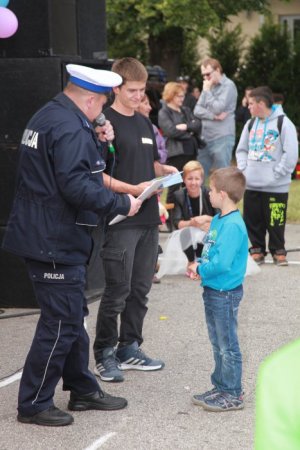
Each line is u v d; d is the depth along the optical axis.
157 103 16.20
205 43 29.53
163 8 21.89
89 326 7.11
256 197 9.58
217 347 4.95
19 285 7.66
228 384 4.98
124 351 5.81
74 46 7.77
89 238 4.65
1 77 7.41
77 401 5.02
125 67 5.35
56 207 4.48
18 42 7.42
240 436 4.61
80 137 4.45
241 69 25.69
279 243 9.62
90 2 8.16
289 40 25.36
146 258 5.62
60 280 4.54
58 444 4.50
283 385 1.72
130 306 5.73
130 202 4.67
